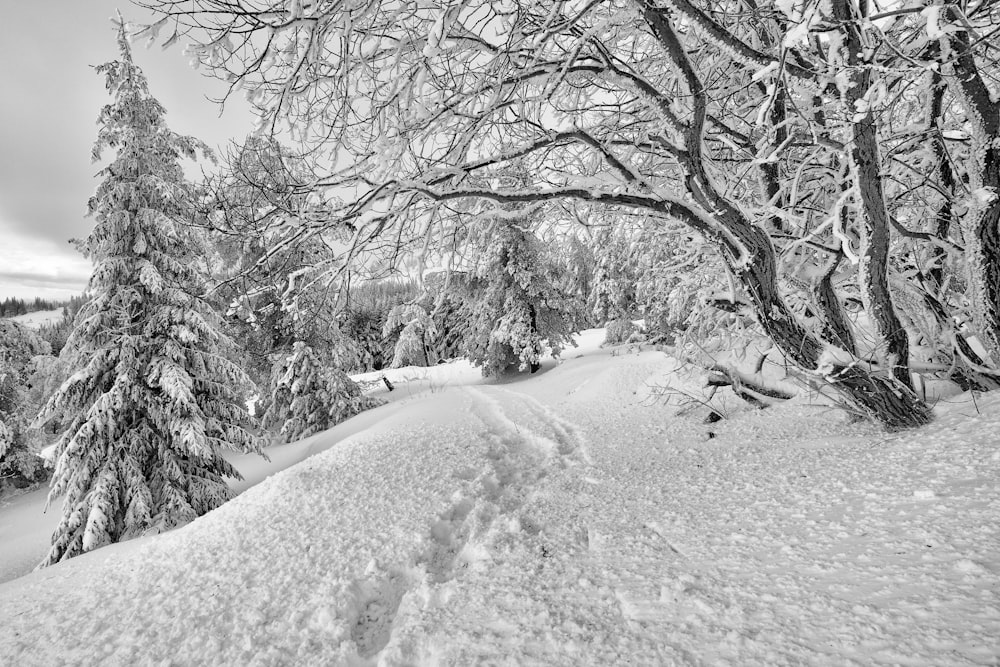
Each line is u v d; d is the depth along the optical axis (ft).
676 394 29.71
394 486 18.25
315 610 10.09
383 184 9.65
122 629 10.64
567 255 20.22
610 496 14.44
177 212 32.96
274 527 15.44
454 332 96.12
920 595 5.69
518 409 39.99
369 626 9.95
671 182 16.20
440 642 7.89
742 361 23.89
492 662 6.92
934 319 14.75
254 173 9.85
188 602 11.41
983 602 5.21
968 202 12.33
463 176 11.37
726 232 11.66
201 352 33.19
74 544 27.78
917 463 9.68
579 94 13.25
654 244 22.59
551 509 14.35
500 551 11.50
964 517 7.03
